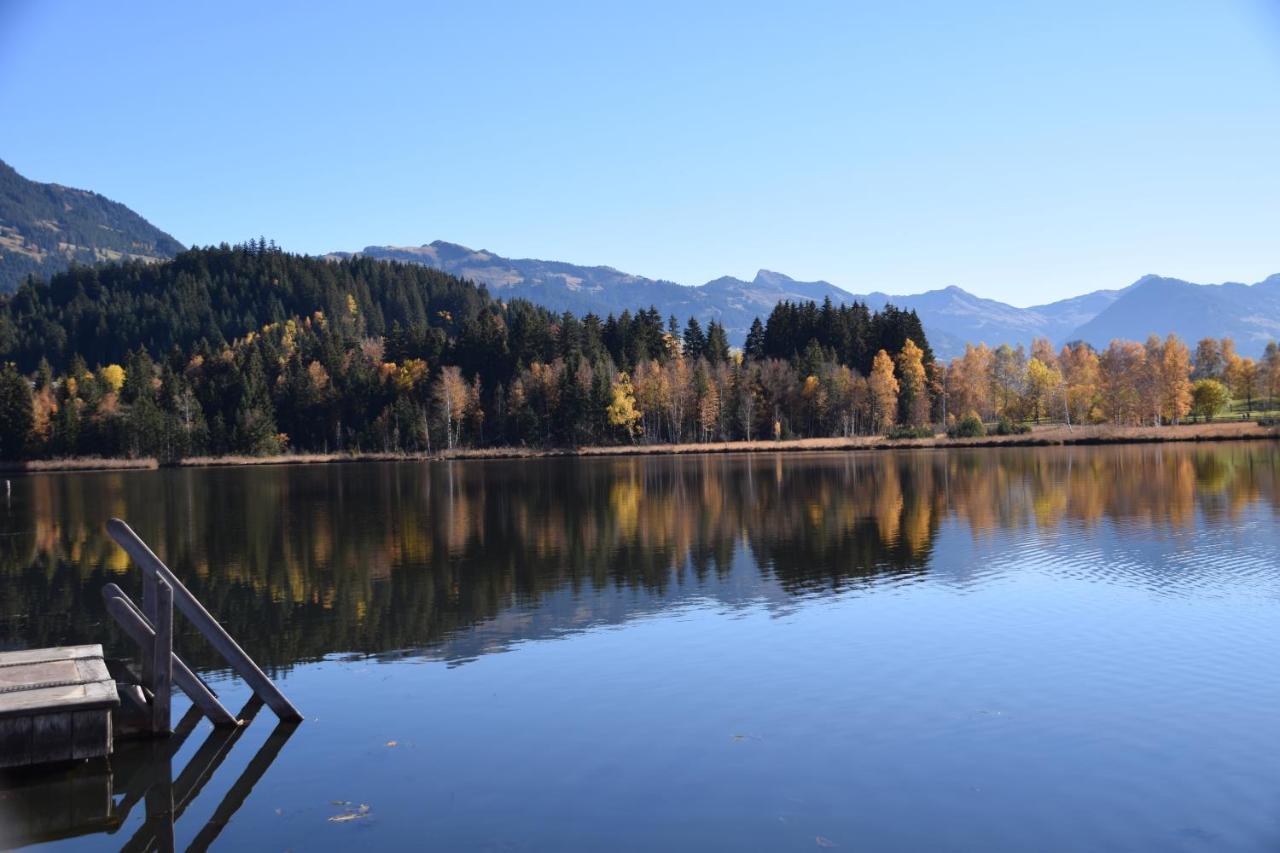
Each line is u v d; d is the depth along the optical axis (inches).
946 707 683.4
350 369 6855.3
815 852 469.4
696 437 6141.7
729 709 689.0
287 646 912.3
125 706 659.4
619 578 1232.8
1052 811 511.2
